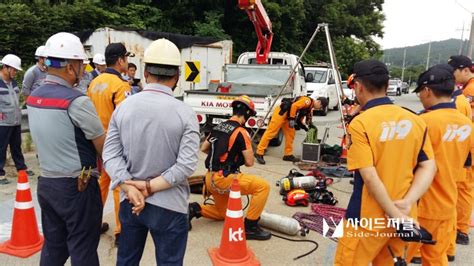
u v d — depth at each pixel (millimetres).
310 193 5109
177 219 2211
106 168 2164
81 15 14359
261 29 9789
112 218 4230
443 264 2863
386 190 2061
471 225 4242
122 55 3486
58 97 2277
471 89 4125
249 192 3824
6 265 3180
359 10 30297
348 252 2266
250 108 3906
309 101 6957
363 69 2135
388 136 2064
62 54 2260
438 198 2758
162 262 2244
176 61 2133
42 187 2387
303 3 22875
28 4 14336
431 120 2773
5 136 5211
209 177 3906
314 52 25750
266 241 3850
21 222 3412
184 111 2135
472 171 3699
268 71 9266
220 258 3340
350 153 2125
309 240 3896
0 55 12844
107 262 3297
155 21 17328
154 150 2086
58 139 2295
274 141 8656
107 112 3375
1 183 5191
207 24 17812
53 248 2543
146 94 2123
